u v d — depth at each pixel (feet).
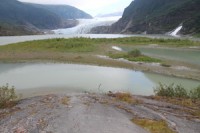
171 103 62.85
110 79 106.73
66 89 89.86
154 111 53.31
